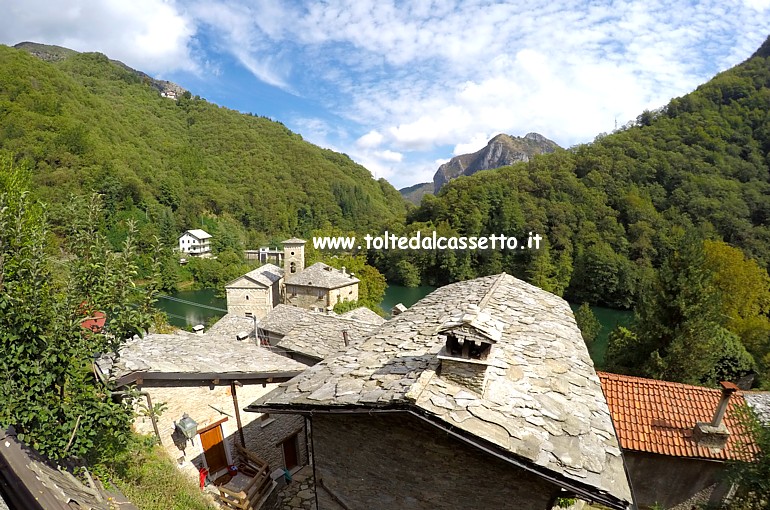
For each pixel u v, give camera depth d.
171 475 8.21
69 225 6.50
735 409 9.66
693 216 55.12
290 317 18.92
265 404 6.07
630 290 49.41
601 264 52.03
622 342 19.53
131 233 6.82
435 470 5.54
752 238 44.56
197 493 8.49
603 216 62.22
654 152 70.00
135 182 73.06
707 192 57.22
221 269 57.59
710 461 10.34
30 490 4.16
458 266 65.69
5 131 66.94
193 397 9.72
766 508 8.02
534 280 55.31
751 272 29.00
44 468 4.96
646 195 63.28
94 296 5.95
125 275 6.38
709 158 64.62
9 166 14.18
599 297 52.88
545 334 7.76
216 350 10.72
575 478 4.10
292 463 12.09
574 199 67.50
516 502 5.12
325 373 6.67
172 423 9.31
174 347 10.28
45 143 68.75
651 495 11.09
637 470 11.06
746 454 8.92
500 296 9.51
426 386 5.10
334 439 6.34
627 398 11.95
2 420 4.86
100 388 6.10
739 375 19.78
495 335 4.95
